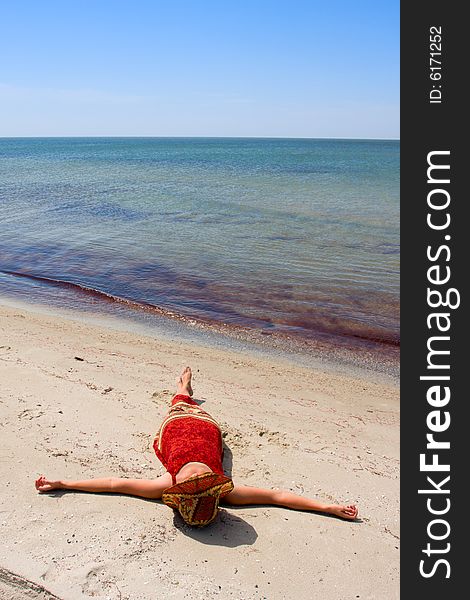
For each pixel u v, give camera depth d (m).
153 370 7.47
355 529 4.39
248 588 3.70
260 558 3.99
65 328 9.19
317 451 5.54
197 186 33.16
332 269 13.54
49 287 11.96
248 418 6.17
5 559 3.78
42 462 4.96
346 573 3.91
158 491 4.57
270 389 7.14
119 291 11.75
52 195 27.80
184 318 10.19
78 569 3.73
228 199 26.50
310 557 4.04
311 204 24.98
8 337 8.44
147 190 30.55
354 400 6.96
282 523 4.41
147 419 5.93
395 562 4.06
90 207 23.31
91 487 4.59
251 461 5.26
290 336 9.40
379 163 64.25
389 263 14.12
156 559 3.90
